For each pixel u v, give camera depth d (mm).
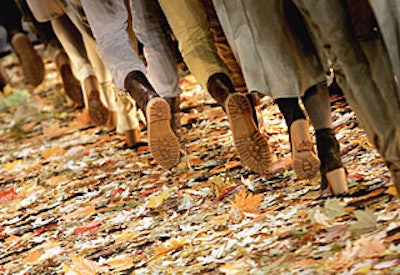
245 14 8297
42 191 12469
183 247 8781
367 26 7574
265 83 8359
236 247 8359
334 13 7625
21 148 15531
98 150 13828
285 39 8266
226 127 12945
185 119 13969
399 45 7402
